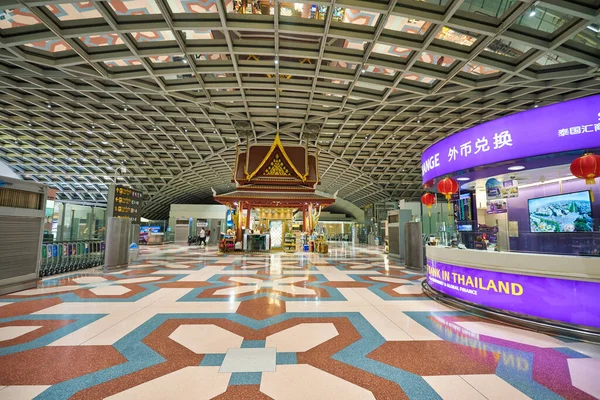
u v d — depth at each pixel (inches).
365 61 420.8
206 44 404.8
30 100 589.0
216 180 1395.2
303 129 733.3
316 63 447.8
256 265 449.4
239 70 458.9
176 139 842.2
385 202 1526.8
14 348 124.3
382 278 330.3
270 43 403.5
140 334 142.9
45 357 115.3
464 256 201.2
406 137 757.3
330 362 113.5
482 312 177.5
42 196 273.9
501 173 224.7
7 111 669.3
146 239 1115.9
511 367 110.1
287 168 745.0
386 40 373.1
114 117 693.3
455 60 420.8
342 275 351.6
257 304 205.9
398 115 634.2
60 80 497.4
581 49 365.4
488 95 505.0
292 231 909.8
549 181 259.0
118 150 927.0
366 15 367.9
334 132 764.0
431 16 327.6
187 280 305.4
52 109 635.5
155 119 703.7
